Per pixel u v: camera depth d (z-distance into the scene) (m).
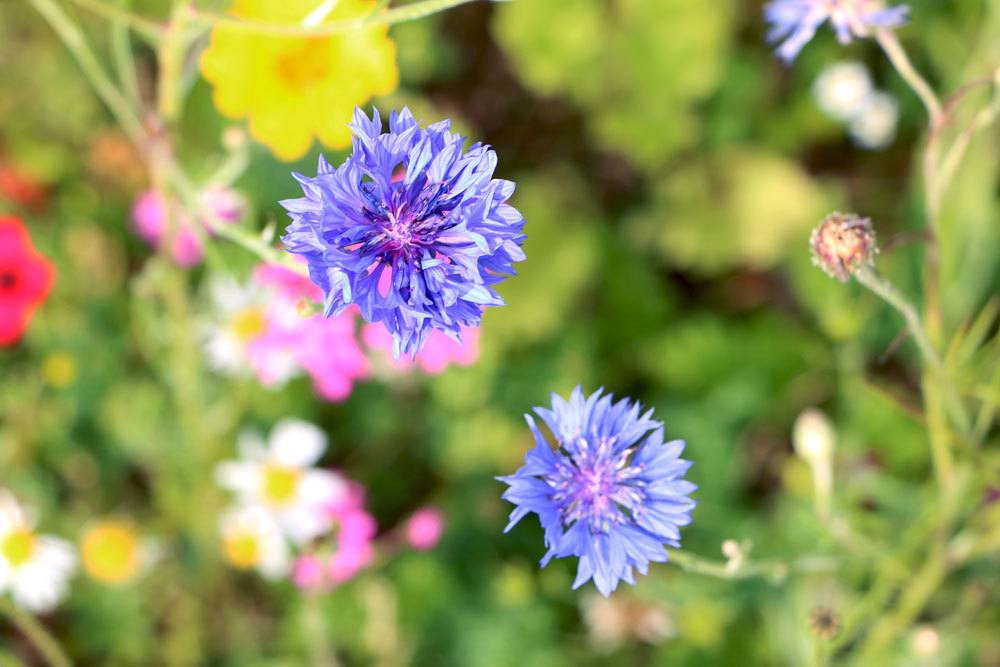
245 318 0.52
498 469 0.55
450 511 0.55
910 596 0.47
